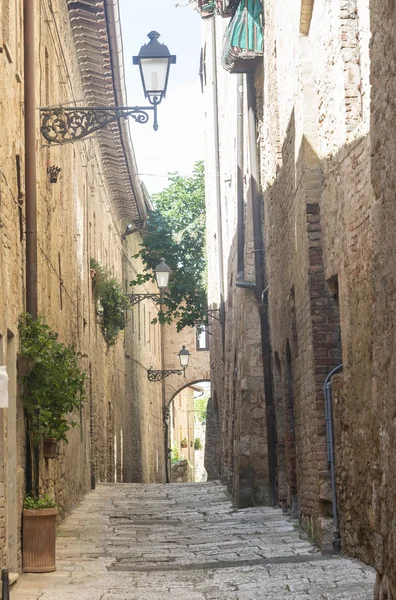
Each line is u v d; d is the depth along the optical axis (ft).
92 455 87.81
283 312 57.72
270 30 60.18
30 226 45.27
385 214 22.16
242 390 70.44
